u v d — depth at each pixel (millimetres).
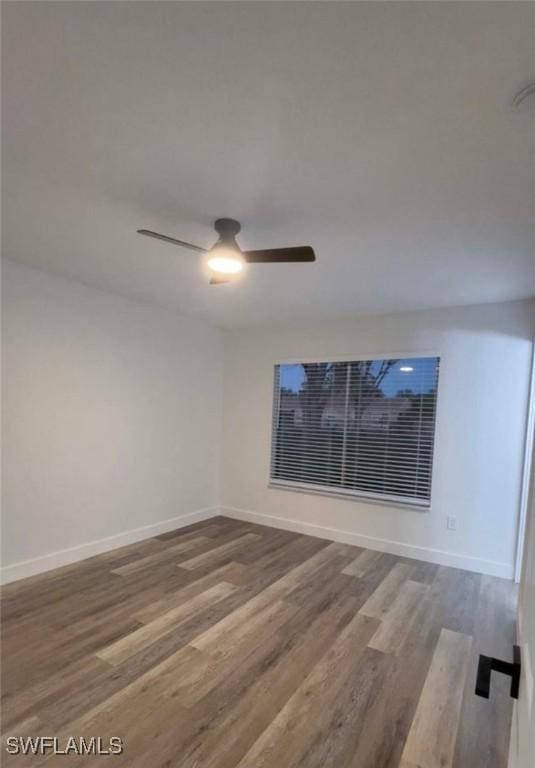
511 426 3549
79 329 3529
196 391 4828
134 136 1560
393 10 1028
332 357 4445
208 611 2803
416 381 4035
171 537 4289
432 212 2061
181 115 1436
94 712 1859
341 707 1948
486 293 3361
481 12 1018
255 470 4934
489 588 3287
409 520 3955
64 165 1766
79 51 1191
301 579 3367
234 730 1789
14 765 1581
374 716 1899
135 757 1636
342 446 4410
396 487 4094
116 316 3850
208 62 1212
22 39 1157
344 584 3297
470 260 2664
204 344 4934
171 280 3357
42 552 3295
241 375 5098
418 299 3604
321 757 1674
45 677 2078
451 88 1262
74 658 2238
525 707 837
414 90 1278
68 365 3459
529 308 3516
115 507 3891
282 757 1666
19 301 3105
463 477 3725
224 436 5211
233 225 2219
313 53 1166
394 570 3604
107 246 2670
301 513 4574
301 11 1043
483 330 3691
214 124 1475
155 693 1994
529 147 1526
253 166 1728
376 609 2902
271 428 4844
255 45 1148
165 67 1235
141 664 2211
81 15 1078
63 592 2992
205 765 1613
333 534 4352
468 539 3688
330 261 2758
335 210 2074
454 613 2873
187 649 2363
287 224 2238
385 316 4172
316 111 1390
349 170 1729
